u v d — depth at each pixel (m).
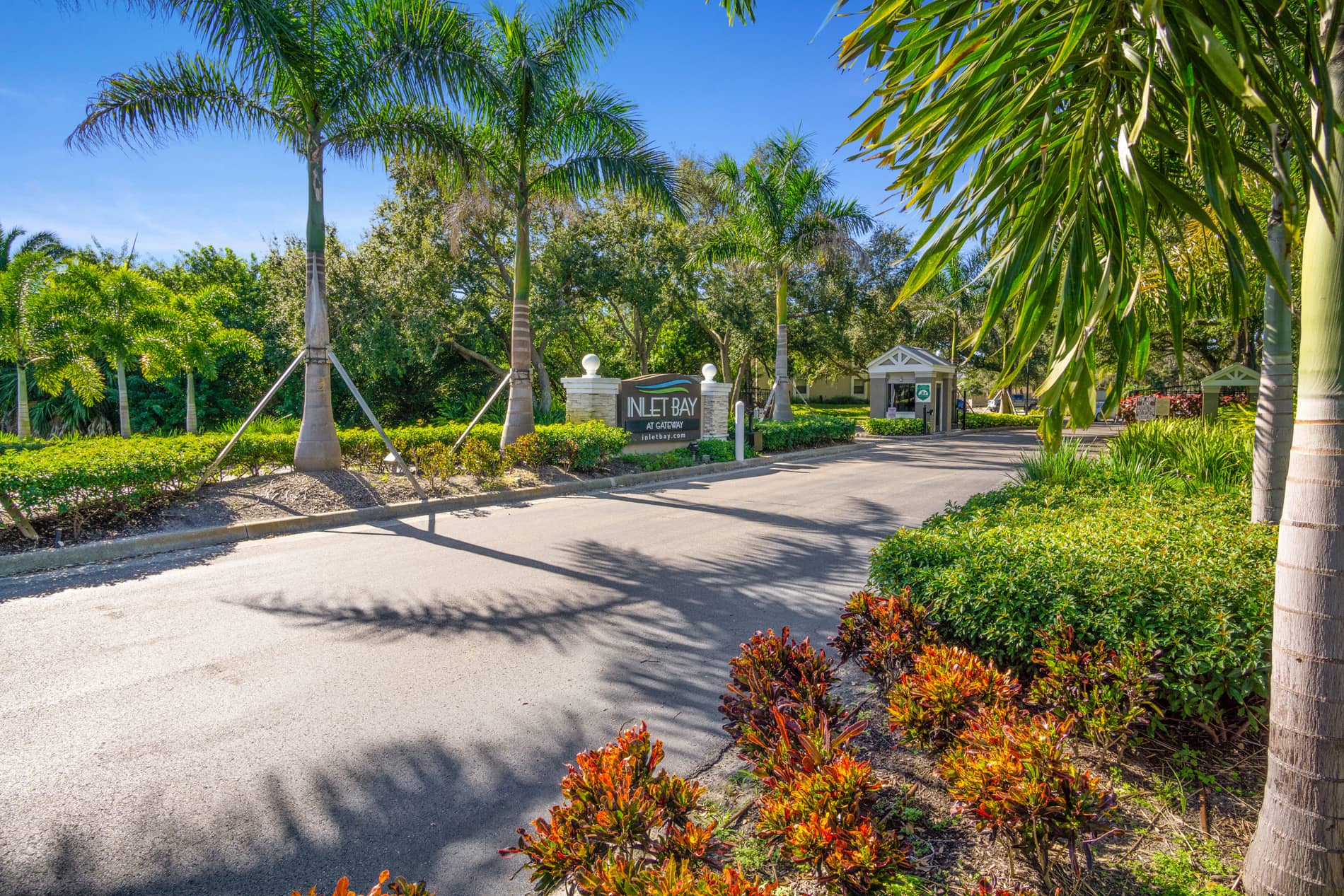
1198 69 2.06
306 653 4.41
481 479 10.30
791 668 2.98
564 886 2.42
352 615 5.09
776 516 8.77
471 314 20.14
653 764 2.32
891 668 3.32
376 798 2.96
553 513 9.01
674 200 12.29
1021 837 2.19
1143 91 1.92
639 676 4.11
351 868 2.54
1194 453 7.48
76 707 3.70
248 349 18.41
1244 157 1.98
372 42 9.52
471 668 4.21
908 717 2.85
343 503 8.64
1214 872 2.33
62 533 6.81
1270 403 4.40
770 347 26.73
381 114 9.78
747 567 6.39
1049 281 2.30
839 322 24.53
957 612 3.37
